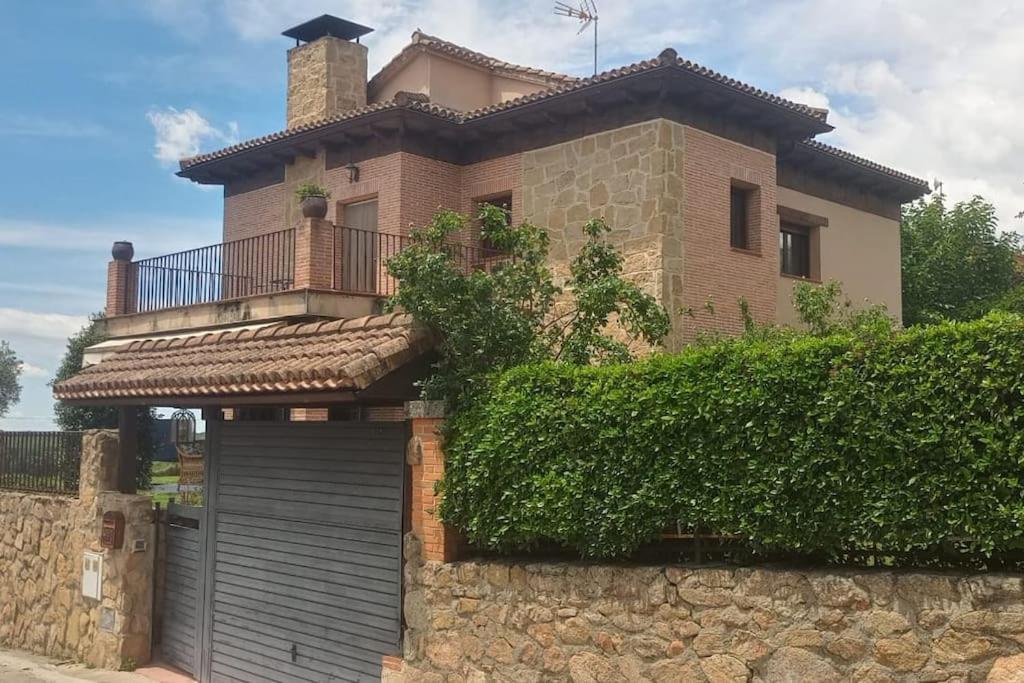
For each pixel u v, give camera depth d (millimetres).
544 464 6719
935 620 4922
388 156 14641
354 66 17844
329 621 8672
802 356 5523
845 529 5277
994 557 5023
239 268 14383
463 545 7590
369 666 8219
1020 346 4750
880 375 5207
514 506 6863
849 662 5207
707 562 6172
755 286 13844
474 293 7805
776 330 12312
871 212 17938
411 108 13852
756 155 14109
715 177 13375
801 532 5473
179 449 21516
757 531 5637
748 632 5629
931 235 21484
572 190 13617
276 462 9477
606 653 6332
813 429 5402
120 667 10836
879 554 5426
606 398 6387
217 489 10203
